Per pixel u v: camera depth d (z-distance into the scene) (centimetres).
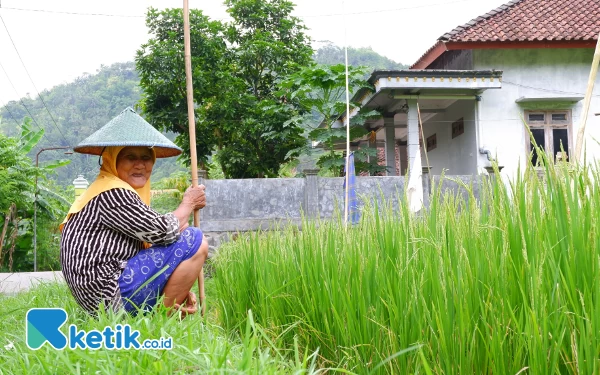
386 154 1630
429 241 305
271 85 1914
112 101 4669
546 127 1491
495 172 294
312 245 408
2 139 1557
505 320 252
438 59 1733
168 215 410
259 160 1777
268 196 1164
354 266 332
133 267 396
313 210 1164
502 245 279
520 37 1435
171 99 1825
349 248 362
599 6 1655
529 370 232
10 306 550
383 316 305
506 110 1480
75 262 391
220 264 638
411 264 305
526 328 233
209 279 941
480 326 261
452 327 261
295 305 398
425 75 1338
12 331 366
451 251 294
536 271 241
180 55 1781
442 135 1683
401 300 291
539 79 1498
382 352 298
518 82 1491
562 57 1503
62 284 601
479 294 262
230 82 1828
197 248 412
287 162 1794
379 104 1582
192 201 453
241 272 487
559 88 1501
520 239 268
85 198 407
